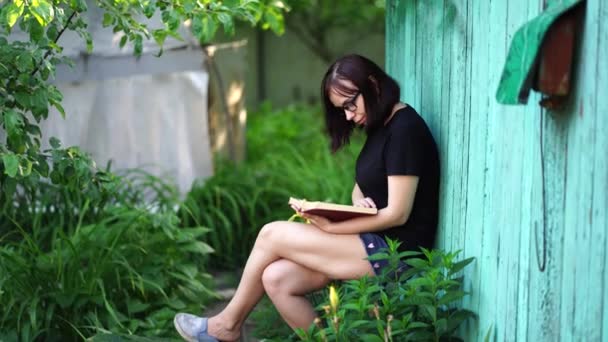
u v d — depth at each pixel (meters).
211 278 6.22
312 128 10.14
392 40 5.27
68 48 6.87
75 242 5.45
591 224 2.95
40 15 3.96
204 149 7.55
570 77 3.07
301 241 4.27
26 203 6.08
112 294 5.41
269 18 5.87
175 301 5.62
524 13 3.36
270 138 9.77
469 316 3.92
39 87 4.29
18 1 3.99
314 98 12.25
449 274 3.90
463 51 4.05
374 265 4.23
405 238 4.31
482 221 3.85
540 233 3.30
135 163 7.41
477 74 3.88
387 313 3.92
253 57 12.05
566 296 3.14
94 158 7.27
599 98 2.87
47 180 6.54
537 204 3.31
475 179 3.92
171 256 5.84
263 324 5.04
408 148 4.17
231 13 4.85
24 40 6.34
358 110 4.27
